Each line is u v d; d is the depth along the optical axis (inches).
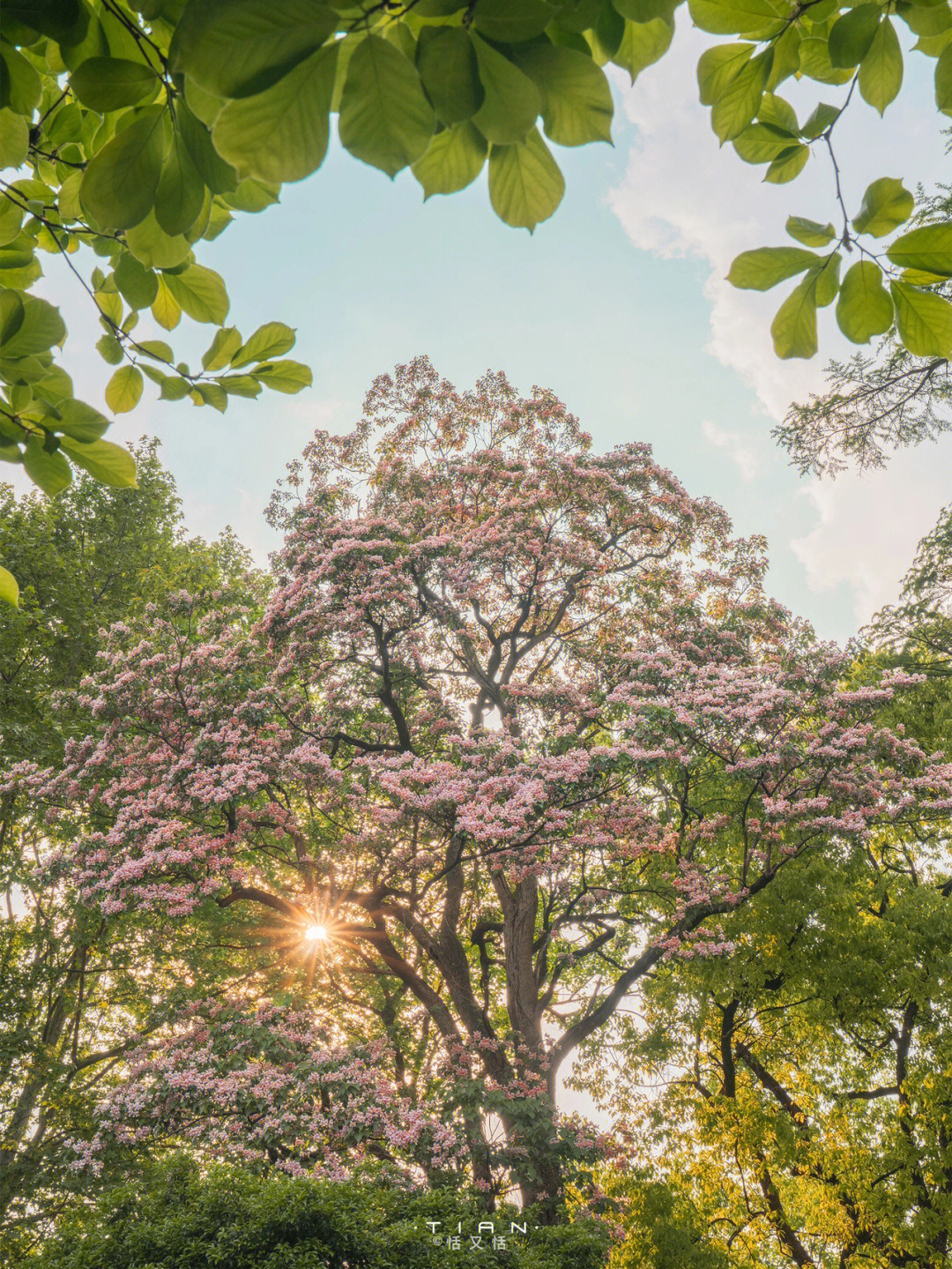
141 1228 386.6
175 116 37.7
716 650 613.6
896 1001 518.3
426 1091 505.0
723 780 572.1
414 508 657.6
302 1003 536.1
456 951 567.8
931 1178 468.8
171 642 561.3
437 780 494.3
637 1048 587.2
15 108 44.0
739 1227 467.2
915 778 510.9
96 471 68.7
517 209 36.7
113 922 605.0
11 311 59.6
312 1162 451.2
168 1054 488.1
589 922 589.3
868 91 49.0
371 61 28.1
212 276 59.5
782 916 512.4
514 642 642.8
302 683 586.2
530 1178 445.4
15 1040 576.7
